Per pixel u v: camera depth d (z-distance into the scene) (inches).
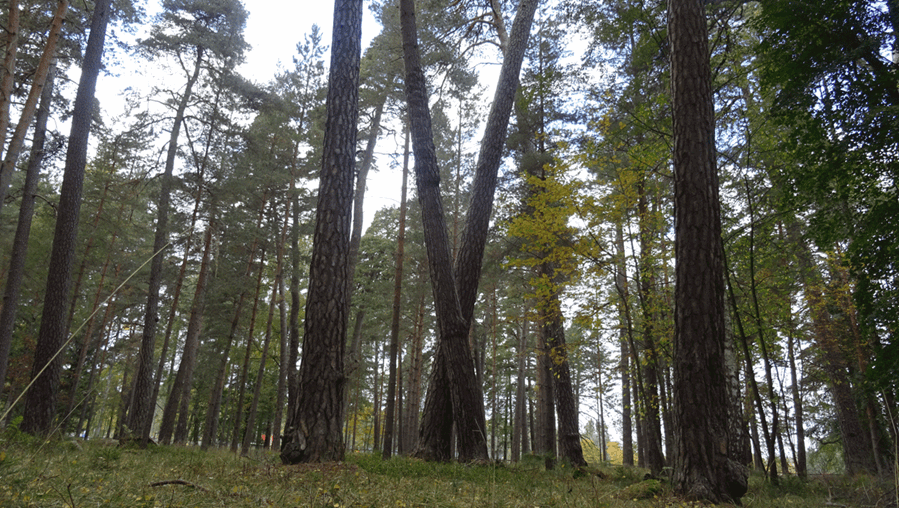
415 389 952.3
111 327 1079.6
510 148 599.8
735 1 290.0
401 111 721.6
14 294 479.8
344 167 285.9
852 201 211.0
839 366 471.8
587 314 391.9
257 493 139.5
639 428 921.5
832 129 210.8
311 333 258.7
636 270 385.4
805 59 218.4
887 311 147.1
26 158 613.9
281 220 800.9
